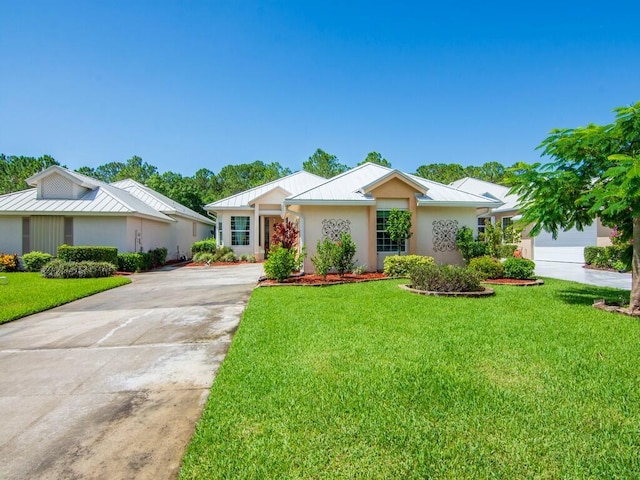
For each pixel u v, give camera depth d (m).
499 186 26.39
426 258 12.86
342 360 4.39
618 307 7.16
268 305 7.91
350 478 2.30
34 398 3.72
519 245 20.53
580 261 19.80
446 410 3.14
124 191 23.94
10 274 15.73
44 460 2.64
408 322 6.21
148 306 8.69
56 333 6.32
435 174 51.91
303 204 13.33
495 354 4.54
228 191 55.97
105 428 3.10
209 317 7.41
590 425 2.87
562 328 5.74
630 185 5.63
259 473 2.37
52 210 17.78
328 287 10.59
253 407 3.26
